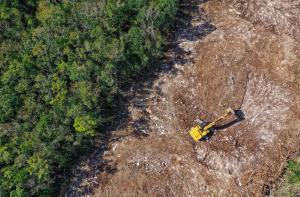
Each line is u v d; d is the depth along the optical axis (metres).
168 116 34.38
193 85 35.47
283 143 32.84
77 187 32.28
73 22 34.31
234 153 32.84
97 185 32.25
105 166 32.81
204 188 31.94
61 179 32.50
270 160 32.41
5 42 34.00
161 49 36.16
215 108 34.62
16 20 34.75
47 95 32.03
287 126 33.34
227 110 33.22
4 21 34.47
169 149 33.12
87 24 34.16
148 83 35.66
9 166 29.89
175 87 35.41
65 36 33.56
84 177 32.53
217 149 33.03
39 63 32.81
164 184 32.12
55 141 30.61
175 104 34.81
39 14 35.12
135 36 33.66
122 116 34.47
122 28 35.44
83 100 31.58
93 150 33.38
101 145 33.50
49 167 30.62
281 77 35.09
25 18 35.19
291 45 36.38
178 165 32.62
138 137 33.69
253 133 33.47
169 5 35.00
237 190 31.62
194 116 34.41
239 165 32.47
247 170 32.25
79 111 31.00
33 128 31.28
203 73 35.72
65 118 31.30
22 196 28.81
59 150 31.36
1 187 29.05
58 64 32.97
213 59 36.06
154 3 34.97
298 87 34.62
